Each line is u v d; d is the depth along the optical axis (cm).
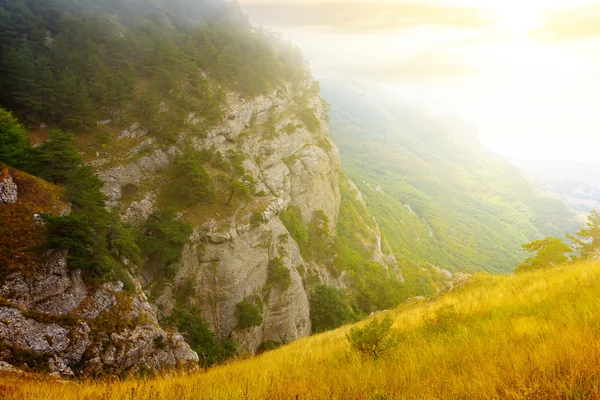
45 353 1617
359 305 6353
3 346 1521
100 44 5244
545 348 653
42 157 2375
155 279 3228
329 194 7588
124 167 3847
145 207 3672
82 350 1744
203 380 991
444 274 11150
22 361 1535
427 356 857
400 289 7044
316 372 927
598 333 706
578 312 963
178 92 4956
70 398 855
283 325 4119
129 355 1914
